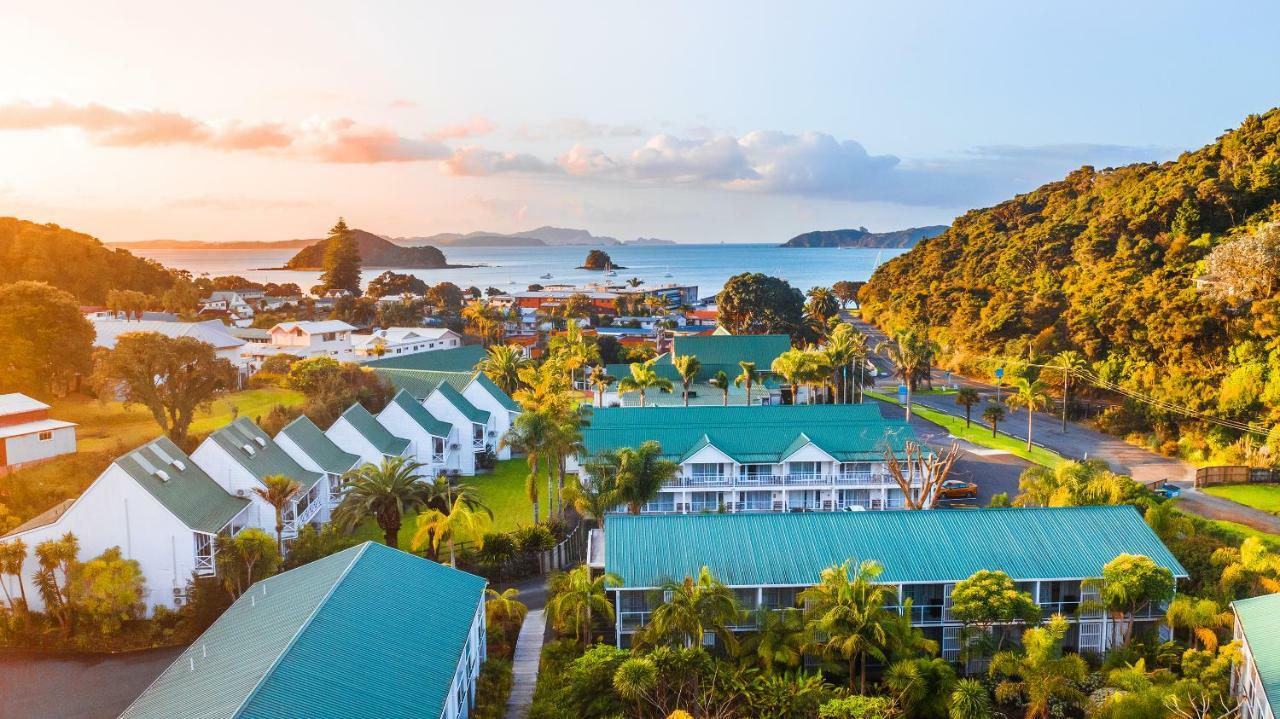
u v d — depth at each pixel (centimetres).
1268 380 9238
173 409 8162
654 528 5191
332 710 3200
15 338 8844
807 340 18138
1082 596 4819
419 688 3544
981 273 17912
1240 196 12900
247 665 3441
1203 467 8494
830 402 11969
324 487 7150
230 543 5472
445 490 6156
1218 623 4428
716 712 4038
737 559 4925
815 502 7350
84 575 5253
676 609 4247
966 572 4788
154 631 5350
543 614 5488
